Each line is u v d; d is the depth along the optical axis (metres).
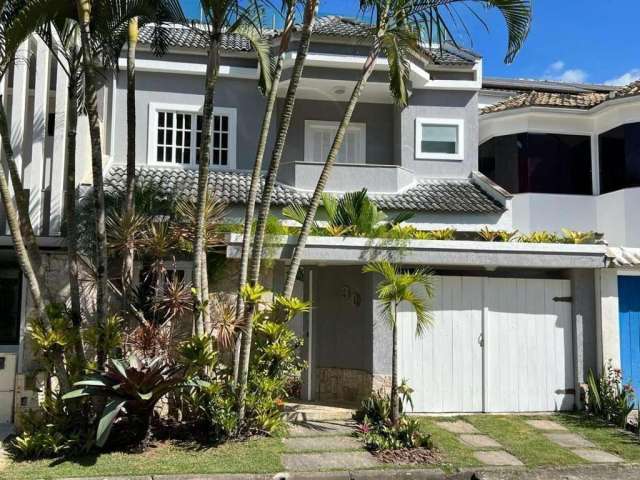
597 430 9.55
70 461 7.40
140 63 14.87
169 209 10.75
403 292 8.49
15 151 10.88
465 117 16.12
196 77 15.34
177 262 10.45
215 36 8.23
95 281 9.77
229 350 8.84
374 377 9.91
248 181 14.23
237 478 7.05
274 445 8.20
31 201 10.98
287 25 8.83
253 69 15.47
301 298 11.75
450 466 7.71
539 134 16.80
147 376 7.47
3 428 8.88
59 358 8.07
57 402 7.98
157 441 8.12
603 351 10.66
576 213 16.45
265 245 9.59
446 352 10.37
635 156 15.30
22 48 11.01
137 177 13.42
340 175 14.39
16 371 9.57
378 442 8.20
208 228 9.48
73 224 8.48
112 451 7.78
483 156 17.89
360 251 9.82
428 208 13.37
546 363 10.71
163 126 15.16
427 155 15.85
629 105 15.41
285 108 8.57
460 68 15.95
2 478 6.79
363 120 16.31
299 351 11.30
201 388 8.33
